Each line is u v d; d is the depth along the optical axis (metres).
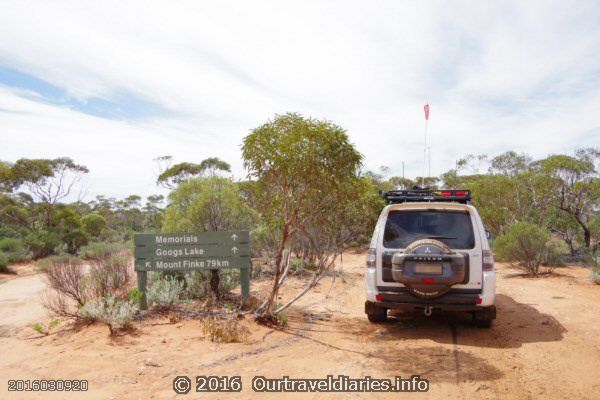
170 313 8.00
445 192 7.44
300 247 14.52
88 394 4.54
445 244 6.50
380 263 6.75
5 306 10.12
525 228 13.91
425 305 6.48
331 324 7.60
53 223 31.91
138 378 4.99
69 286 7.88
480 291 6.36
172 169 40.34
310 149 6.52
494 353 5.74
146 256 8.37
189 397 4.42
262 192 7.52
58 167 33.25
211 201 10.94
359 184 7.24
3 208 32.81
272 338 6.64
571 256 17.77
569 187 18.52
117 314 7.27
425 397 4.31
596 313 7.95
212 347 6.14
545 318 7.67
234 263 8.50
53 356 5.85
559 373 4.97
